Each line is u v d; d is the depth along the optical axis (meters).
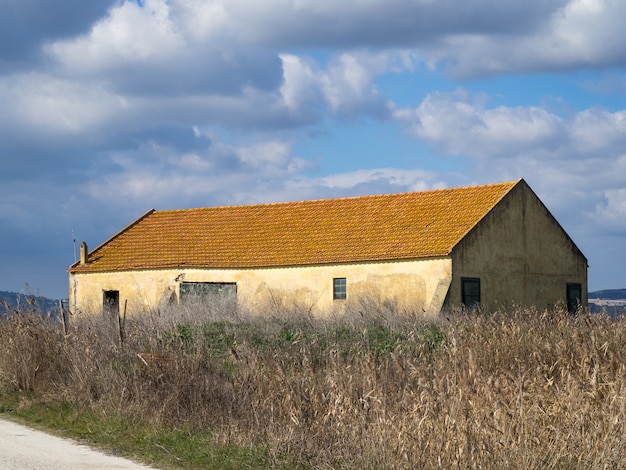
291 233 38.09
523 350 16.30
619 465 10.41
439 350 17.23
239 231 39.81
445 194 37.94
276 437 12.12
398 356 15.70
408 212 37.09
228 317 26.58
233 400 13.91
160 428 13.59
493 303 34.59
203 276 37.25
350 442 11.47
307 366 14.16
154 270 38.25
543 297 37.56
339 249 35.34
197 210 43.75
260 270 36.06
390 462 10.88
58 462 11.55
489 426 10.70
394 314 26.80
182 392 14.41
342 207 39.47
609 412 11.17
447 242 33.31
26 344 17.58
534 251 37.22
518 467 10.20
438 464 10.43
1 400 16.59
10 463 11.37
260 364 15.16
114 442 13.08
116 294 39.38
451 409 11.04
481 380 11.81
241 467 11.44
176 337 18.52
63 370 17.16
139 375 15.23
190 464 11.68
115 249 41.25
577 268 39.59
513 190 36.38
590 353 14.87
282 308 29.34
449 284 32.41
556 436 10.65
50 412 15.28
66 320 19.62
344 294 34.44
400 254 33.44
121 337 17.39
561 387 12.39
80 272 40.12
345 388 12.80
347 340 21.64
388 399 12.35
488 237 34.75
